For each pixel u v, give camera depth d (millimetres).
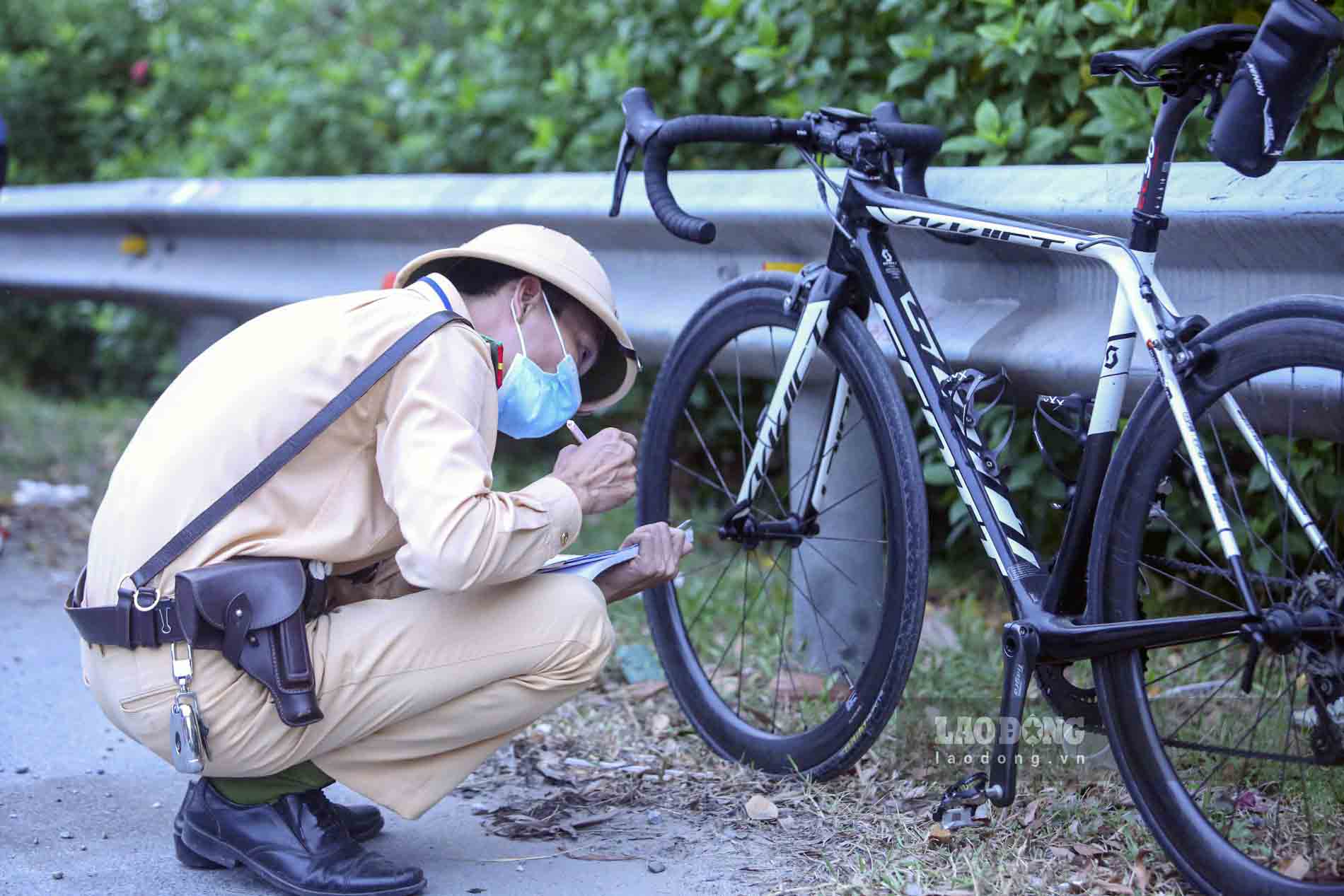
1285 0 1977
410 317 2148
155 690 2145
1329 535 3262
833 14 3979
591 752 2975
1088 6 3283
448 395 2100
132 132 7797
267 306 5199
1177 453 2248
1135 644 2201
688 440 4941
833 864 2365
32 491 5309
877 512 3279
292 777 2314
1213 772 2520
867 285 2693
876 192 2619
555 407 2338
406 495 2041
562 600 2273
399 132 6176
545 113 5211
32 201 6254
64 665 3611
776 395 2848
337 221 4809
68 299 6402
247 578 2076
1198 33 2145
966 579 4152
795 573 3387
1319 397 2279
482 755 2336
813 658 3379
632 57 4590
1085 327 2762
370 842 2553
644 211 3625
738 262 3533
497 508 2072
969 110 3771
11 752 3025
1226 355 2125
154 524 2129
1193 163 2668
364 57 6414
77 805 2730
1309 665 2072
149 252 5875
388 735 2262
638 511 3229
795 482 3262
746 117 2721
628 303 3793
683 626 3035
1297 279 2518
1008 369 2867
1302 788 2459
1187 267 2670
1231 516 3391
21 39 8156
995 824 2465
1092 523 2332
